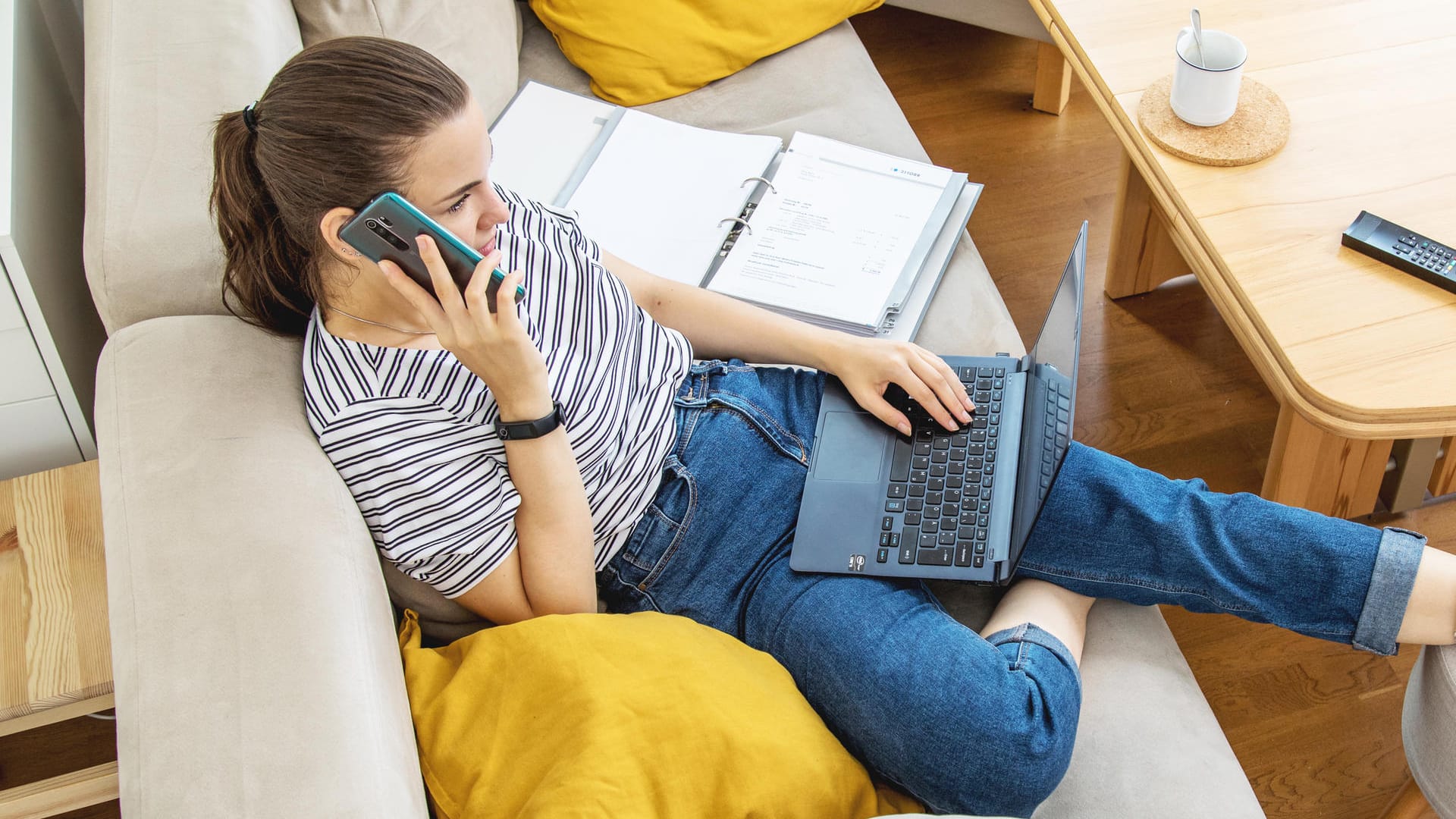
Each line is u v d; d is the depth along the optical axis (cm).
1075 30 164
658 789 100
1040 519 127
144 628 95
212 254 118
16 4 154
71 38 184
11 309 130
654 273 156
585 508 116
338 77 99
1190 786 116
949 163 235
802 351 140
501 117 178
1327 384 121
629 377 128
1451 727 118
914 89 251
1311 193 140
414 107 99
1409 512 180
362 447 108
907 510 129
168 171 121
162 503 102
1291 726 162
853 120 180
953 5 223
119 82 128
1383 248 131
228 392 108
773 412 138
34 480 131
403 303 110
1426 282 129
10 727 117
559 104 180
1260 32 160
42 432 142
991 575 124
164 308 118
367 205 101
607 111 180
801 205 163
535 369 108
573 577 116
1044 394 129
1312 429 159
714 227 161
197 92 127
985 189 230
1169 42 161
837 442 135
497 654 106
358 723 92
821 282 153
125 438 106
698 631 116
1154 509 124
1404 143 144
